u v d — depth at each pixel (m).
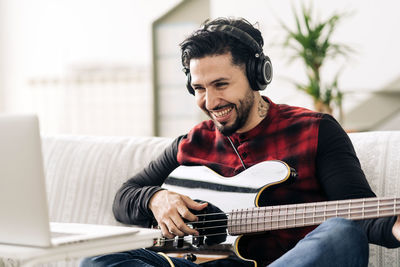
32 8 5.54
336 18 3.41
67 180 1.79
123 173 1.72
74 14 5.41
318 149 1.31
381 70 4.24
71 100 5.50
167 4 5.09
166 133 4.26
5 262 1.56
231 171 1.39
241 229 1.27
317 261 0.96
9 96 5.68
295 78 4.43
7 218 0.96
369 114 4.30
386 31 4.21
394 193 1.38
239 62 1.35
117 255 1.19
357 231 1.00
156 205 1.38
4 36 5.64
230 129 1.38
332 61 4.35
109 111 5.43
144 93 5.29
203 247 1.32
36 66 5.57
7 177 0.94
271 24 4.52
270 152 1.36
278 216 1.21
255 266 1.25
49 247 0.92
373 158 1.44
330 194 1.26
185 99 4.16
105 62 5.35
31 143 0.91
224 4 4.64
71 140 1.89
